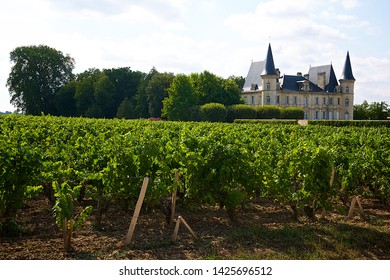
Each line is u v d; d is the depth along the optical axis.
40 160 7.75
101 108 80.25
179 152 8.85
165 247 7.23
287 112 80.44
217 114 70.31
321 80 106.06
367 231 8.36
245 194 9.27
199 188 8.89
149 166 8.38
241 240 7.68
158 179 8.31
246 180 8.98
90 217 9.15
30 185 7.89
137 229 8.34
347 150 12.35
